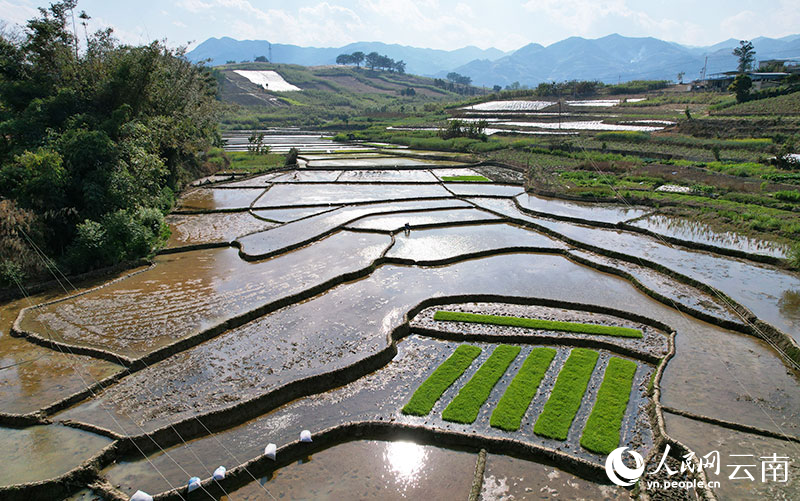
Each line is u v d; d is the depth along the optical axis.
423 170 72.31
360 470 16.62
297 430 18.52
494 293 29.81
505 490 15.53
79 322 26.33
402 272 33.72
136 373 21.88
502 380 21.20
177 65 61.09
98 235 32.94
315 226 43.50
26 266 30.55
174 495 15.30
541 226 43.00
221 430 18.62
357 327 25.72
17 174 33.69
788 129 73.25
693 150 71.62
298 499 15.42
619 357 23.06
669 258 34.94
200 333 24.52
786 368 21.88
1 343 24.53
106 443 17.55
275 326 26.05
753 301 27.89
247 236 40.97
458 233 42.19
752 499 14.67
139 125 41.38
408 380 21.61
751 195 47.72
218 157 77.00
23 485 15.34
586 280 32.16
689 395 19.81
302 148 99.75
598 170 63.72
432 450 17.50
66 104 40.16
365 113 169.88
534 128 103.12
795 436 17.31
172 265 35.25
